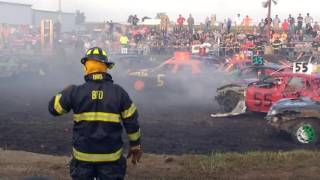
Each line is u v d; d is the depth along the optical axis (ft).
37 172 32.09
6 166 33.76
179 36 180.96
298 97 56.44
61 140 47.85
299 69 62.69
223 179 30.71
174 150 44.01
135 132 19.12
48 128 53.98
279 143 48.34
